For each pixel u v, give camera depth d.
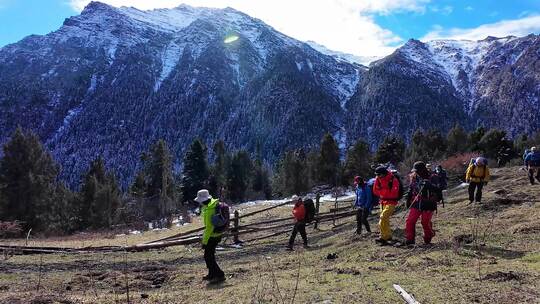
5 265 12.37
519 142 71.06
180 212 45.16
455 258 8.84
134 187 60.62
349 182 67.50
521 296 6.22
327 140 72.88
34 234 34.72
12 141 38.25
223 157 79.00
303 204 14.09
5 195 37.41
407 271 8.13
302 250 13.41
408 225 10.71
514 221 12.32
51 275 10.95
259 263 11.23
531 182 19.97
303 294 7.04
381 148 68.00
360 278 7.83
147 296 7.80
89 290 9.00
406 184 28.47
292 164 70.06
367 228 14.09
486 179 16.03
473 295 6.38
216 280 9.13
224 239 18.72
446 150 68.12
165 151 62.22
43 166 40.59
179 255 14.40
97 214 45.44
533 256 8.48
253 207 37.47
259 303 6.69
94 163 60.09
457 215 14.54
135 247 15.84
